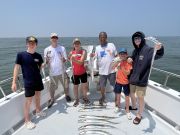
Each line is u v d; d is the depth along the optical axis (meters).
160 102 4.35
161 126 4.12
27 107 4.19
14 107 4.10
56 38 4.94
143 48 3.92
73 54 5.12
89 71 5.96
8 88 11.90
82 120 4.48
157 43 3.71
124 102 5.39
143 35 3.93
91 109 5.05
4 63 26.05
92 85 6.12
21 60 4.09
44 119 4.55
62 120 4.50
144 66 3.90
